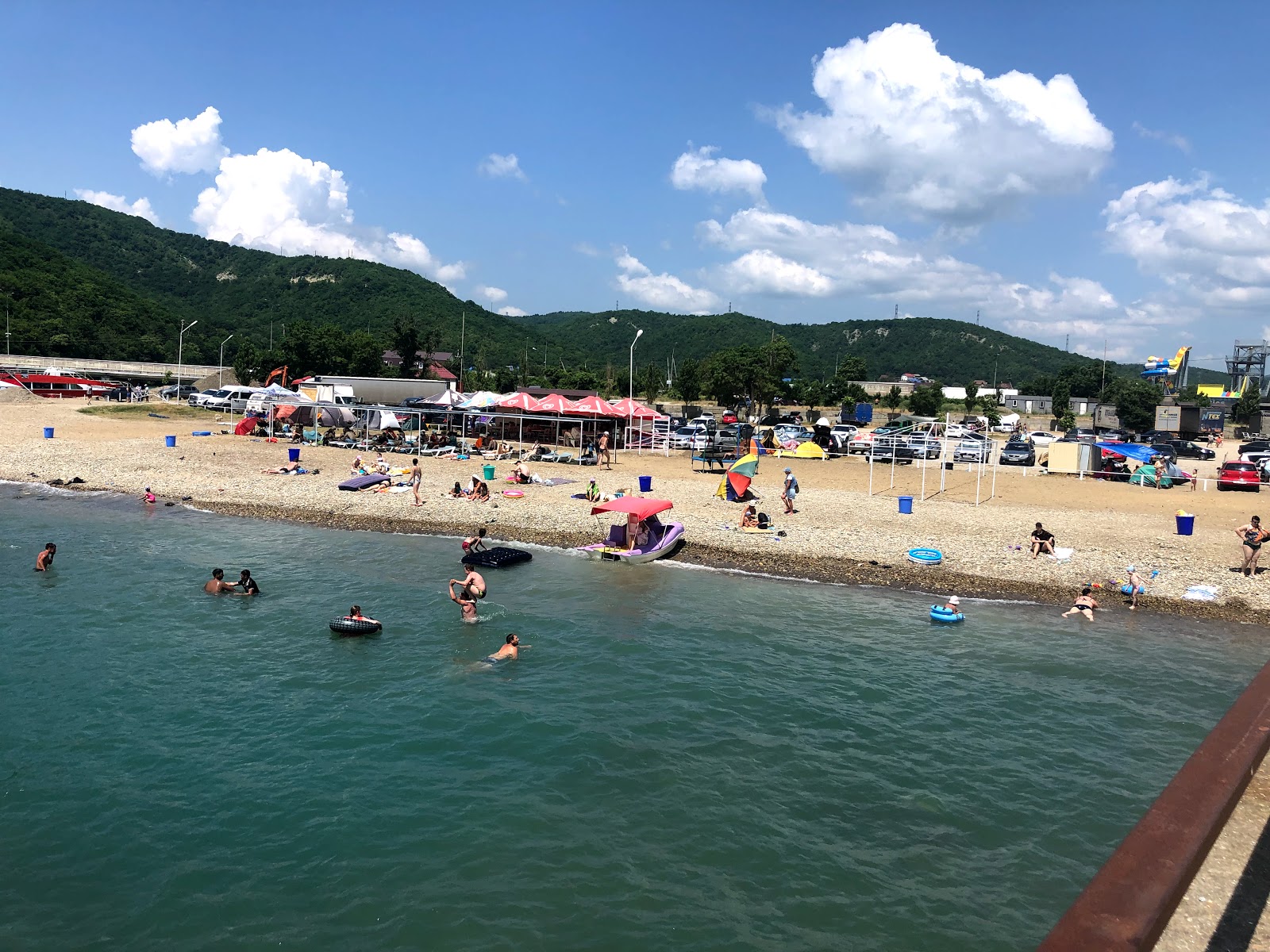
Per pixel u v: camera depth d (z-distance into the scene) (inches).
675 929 413.7
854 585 993.5
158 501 1419.8
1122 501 1446.9
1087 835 490.6
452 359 5733.3
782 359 3282.5
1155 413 3095.5
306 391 2753.4
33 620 816.3
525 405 2138.3
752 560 1083.3
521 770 559.8
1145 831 156.2
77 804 509.7
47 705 636.1
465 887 443.2
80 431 2231.8
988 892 441.1
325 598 906.7
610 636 810.8
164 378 4207.7
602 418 2207.2
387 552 1106.1
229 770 553.6
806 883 448.5
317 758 571.5
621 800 525.7
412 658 745.6
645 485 1461.6
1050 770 564.7
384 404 2869.1
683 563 1077.1
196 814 503.8
